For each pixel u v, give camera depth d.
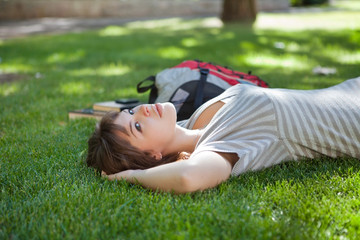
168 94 2.99
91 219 1.65
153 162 2.05
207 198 1.79
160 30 12.30
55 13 19.16
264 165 2.08
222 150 1.95
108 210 1.69
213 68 3.16
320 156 2.20
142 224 1.58
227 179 1.95
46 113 3.69
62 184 2.00
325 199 1.73
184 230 1.53
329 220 1.57
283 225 1.52
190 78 2.99
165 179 1.84
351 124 2.14
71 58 7.25
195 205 1.69
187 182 1.79
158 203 1.74
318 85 4.31
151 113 2.07
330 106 2.17
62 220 1.63
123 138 2.04
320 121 2.12
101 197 1.82
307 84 4.38
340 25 12.01
